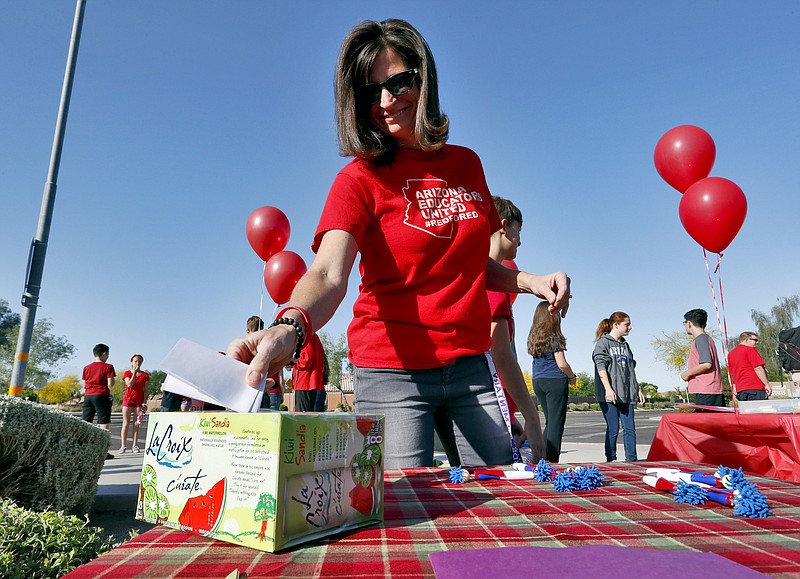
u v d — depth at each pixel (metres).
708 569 0.48
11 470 2.61
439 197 1.39
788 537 0.63
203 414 0.69
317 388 6.62
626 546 0.60
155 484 0.74
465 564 0.50
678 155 2.46
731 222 2.29
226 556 0.58
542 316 4.80
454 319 1.36
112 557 0.57
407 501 0.85
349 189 1.30
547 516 0.74
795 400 1.91
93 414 8.12
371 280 1.39
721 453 1.87
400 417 1.34
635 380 5.54
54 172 6.52
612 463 1.34
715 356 5.45
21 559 1.31
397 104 1.35
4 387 35.66
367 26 1.35
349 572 0.51
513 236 2.16
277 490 0.59
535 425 1.73
